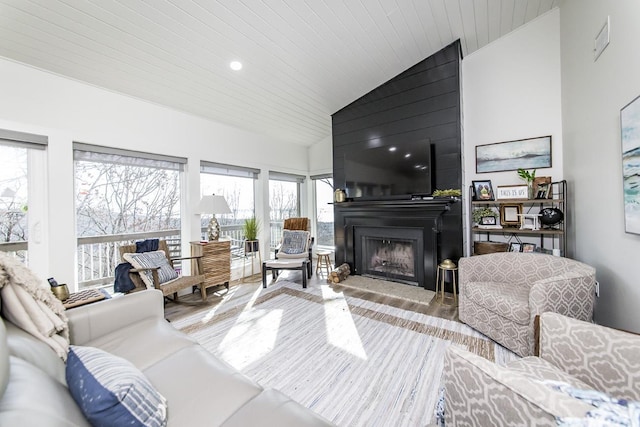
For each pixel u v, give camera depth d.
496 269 2.40
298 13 2.36
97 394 0.74
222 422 0.88
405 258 3.68
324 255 4.35
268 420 0.87
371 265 3.97
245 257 4.24
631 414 0.55
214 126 3.88
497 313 2.04
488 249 3.09
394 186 3.49
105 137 2.81
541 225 2.90
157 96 3.09
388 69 3.44
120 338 1.42
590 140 2.24
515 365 1.16
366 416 1.40
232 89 3.24
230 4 2.13
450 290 3.23
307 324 2.49
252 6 2.19
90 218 2.92
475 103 3.44
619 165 1.81
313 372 1.77
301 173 5.36
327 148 5.22
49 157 2.47
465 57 3.51
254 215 4.64
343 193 3.99
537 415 0.64
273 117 4.11
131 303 1.58
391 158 3.51
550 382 0.77
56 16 1.97
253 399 0.99
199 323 2.54
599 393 0.67
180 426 0.87
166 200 3.53
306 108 4.03
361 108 3.97
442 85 3.27
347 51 2.96
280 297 3.24
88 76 2.58
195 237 3.64
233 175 4.27
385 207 3.55
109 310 1.49
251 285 3.77
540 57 3.06
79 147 2.66
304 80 3.36
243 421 0.88
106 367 0.86
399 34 2.87
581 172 2.44
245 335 2.29
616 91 1.80
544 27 3.03
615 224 1.87
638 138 1.53
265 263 3.66
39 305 1.13
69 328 1.32
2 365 0.65
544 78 3.04
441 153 3.28
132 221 3.24
